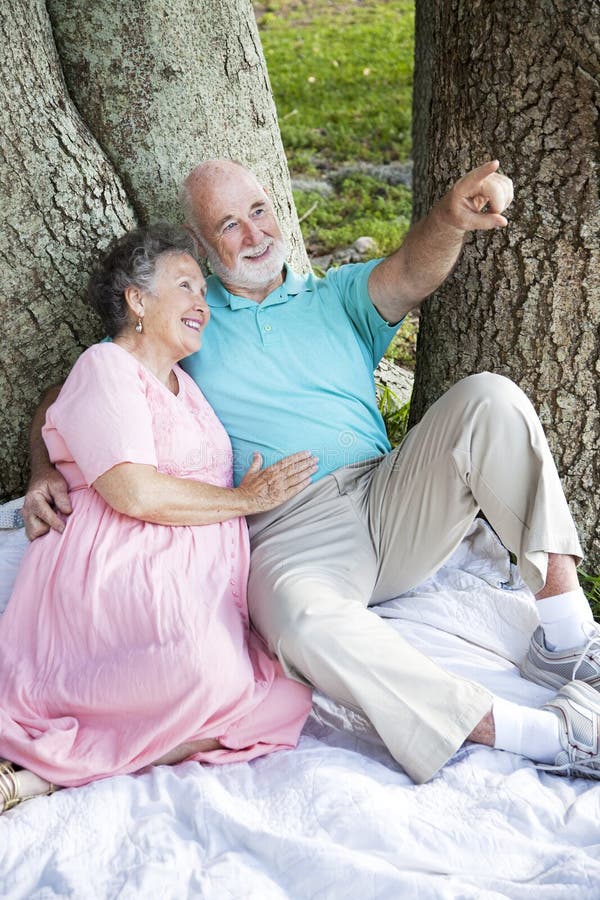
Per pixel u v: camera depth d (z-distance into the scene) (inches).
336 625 99.4
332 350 125.3
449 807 92.1
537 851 87.3
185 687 96.7
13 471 140.7
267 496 113.5
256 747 101.7
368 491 120.4
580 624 105.5
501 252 125.4
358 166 297.3
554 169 119.0
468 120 124.2
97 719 99.9
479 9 118.4
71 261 136.5
